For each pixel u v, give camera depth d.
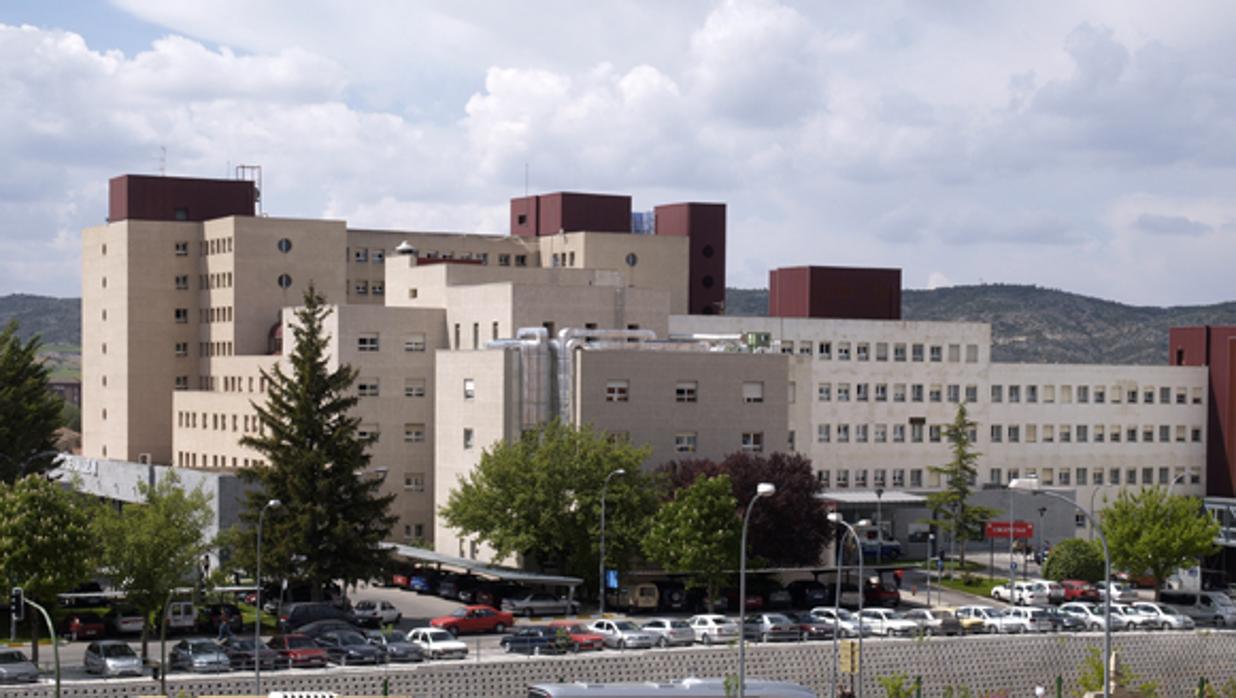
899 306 171.75
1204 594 116.06
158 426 176.62
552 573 112.94
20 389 125.50
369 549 104.12
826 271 169.00
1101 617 104.50
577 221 186.50
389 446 133.88
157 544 85.81
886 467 158.25
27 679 77.25
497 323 128.62
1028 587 118.38
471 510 110.06
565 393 117.75
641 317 132.00
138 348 175.50
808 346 156.00
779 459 113.69
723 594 110.12
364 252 183.88
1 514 86.94
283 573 101.38
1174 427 169.12
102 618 95.88
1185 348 171.88
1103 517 126.94
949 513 140.38
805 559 111.81
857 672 86.00
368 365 133.38
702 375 119.62
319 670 79.94
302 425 104.56
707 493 104.25
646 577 111.25
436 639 88.12
